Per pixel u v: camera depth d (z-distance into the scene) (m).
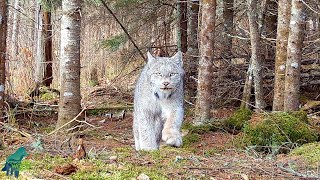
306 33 13.30
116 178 4.38
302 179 4.84
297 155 6.44
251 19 10.16
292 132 7.49
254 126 7.56
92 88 17.23
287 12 9.16
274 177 4.89
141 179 4.41
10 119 8.45
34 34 17.64
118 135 9.11
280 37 9.24
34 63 16.47
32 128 9.31
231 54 13.19
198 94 9.49
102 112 12.28
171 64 6.55
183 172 4.82
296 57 8.77
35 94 13.32
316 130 7.96
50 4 13.86
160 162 5.29
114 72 19.31
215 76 12.88
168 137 6.50
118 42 13.98
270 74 12.42
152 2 14.70
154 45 15.98
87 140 7.91
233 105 12.75
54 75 17.58
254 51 10.24
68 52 8.62
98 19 15.45
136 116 6.97
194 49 13.65
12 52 17.28
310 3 12.95
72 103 8.62
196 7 13.88
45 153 5.38
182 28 14.85
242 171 5.07
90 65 20.02
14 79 14.18
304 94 12.75
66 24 8.62
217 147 7.52
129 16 15.02
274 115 7.92
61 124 8.60
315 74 12.61
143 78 6.82
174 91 6.56
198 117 9.45
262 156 6.68
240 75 12.90
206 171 4.95
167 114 6.67
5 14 8.40
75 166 4.54
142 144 6.73
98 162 4.93
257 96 10.26
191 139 8.13
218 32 13.62
